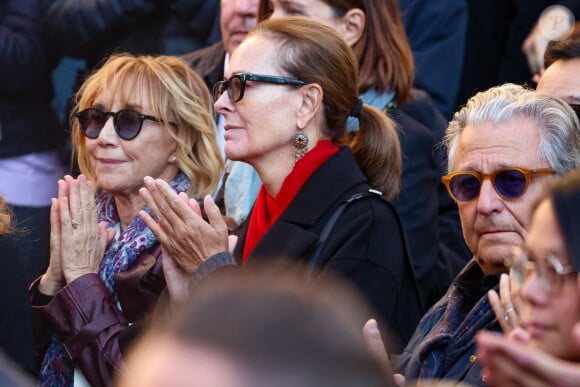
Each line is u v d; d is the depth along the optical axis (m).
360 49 15.19
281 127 11.88
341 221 11.53
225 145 12.11
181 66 14.12
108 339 12.44
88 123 13.80
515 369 5.82
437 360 9.72
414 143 15.12
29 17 20.34
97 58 20.27
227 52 16.30
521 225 9.81
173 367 3.80
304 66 11.88
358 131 12.81
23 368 12.15
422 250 14.85
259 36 12.15
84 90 14.05
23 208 19.58
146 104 13.69
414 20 18.64
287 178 11.86
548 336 6.56
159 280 12.81
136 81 13.75
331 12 14.99
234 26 16.05
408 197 14.91
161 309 12.13
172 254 11.91
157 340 4.04
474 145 10.04
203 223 11.78
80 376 12.80
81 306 12.67
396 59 15.25
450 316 10.18
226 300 3.90
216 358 3.79
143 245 13.12
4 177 19.66
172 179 13.96
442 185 16.11
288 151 11.99
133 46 19.89
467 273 10.25
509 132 9.93
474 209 10.00
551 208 6.27
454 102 18.67
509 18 20.44
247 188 14.43
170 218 11.81
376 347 9.33
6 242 12.45
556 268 6.47
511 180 9.82
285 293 3.92
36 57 20.23
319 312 3.88
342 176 11.84
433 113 16.44
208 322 3.85
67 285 12.85
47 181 20.00
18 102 20.06
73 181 13.26
